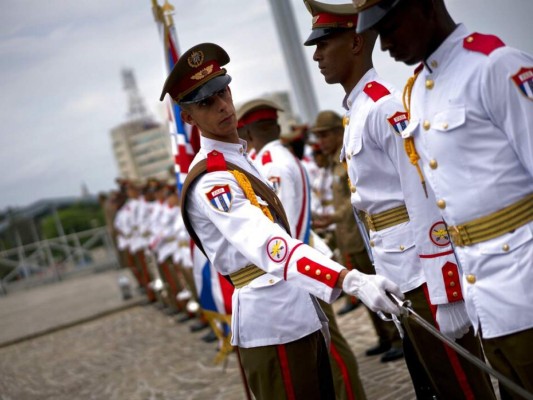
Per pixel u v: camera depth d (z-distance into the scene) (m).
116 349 8.69
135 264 12.45
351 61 3.04
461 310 2.84
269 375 2.84
